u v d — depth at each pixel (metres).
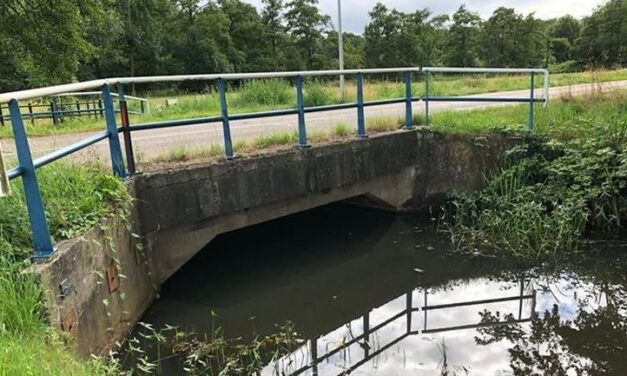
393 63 60.34
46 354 2.51
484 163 7.23
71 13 17.44
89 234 3.48
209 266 6.25
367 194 7.06
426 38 62.75
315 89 12.41
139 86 38.22
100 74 41.38
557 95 9.33
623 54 56.97
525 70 7.05
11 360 2.19
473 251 6.25
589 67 14.64
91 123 10.84
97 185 4.04
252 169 5.50
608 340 4.24
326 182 6.30
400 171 7.35
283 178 5.81
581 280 5.47
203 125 9.36
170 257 5.07
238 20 53.53
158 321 4.80
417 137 7.45
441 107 9.98
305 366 4.09
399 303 5.34
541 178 6.84
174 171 4.90
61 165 4.21
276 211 5.88
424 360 4.12
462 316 4.94
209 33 48.34
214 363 4.06
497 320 4.79
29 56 17.67
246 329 4.81
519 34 59.97
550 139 6.87
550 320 4.69
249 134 7.12
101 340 3.59
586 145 6.55
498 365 3.96
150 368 3.87
